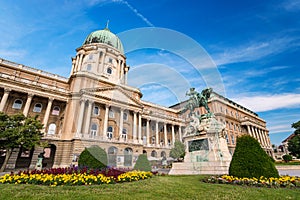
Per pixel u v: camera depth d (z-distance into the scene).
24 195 4.88
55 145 27.17
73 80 31.08
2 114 20.34
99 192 5.44
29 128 21.23
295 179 7.02
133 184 6.93
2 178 7.29
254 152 7.42
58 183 6.73
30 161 27.64
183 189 5.92
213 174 9.20
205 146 9.78
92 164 8.08
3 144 19.03
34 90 29.78
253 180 6.74
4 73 29.59
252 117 58.53
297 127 38.09
